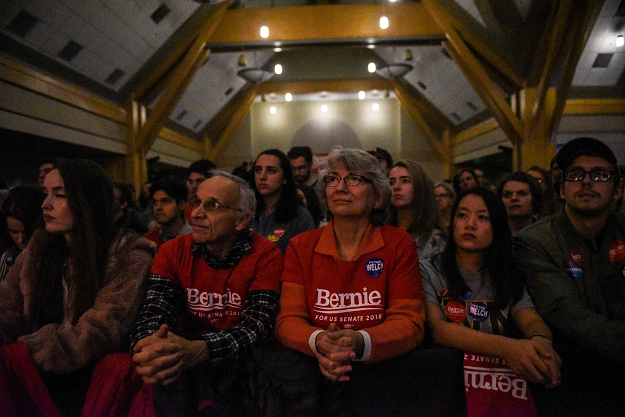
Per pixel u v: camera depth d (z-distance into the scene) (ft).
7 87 19.30
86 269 4.28
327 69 49.88
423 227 7.34
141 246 4.63
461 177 13.64
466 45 30.94
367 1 38.17
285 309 4.19
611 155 4.66
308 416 4.01
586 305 4.60
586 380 4.02
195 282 4.44
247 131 53.72
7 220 6.69
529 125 28.96
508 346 3.86
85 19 21.35
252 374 4.12
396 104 53.52
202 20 29.81
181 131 44.37
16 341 4.37
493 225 4.56
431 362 4.05
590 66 27.73
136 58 27.91
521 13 25.26
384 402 3.99
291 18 32.42
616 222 4.82
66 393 4.19
